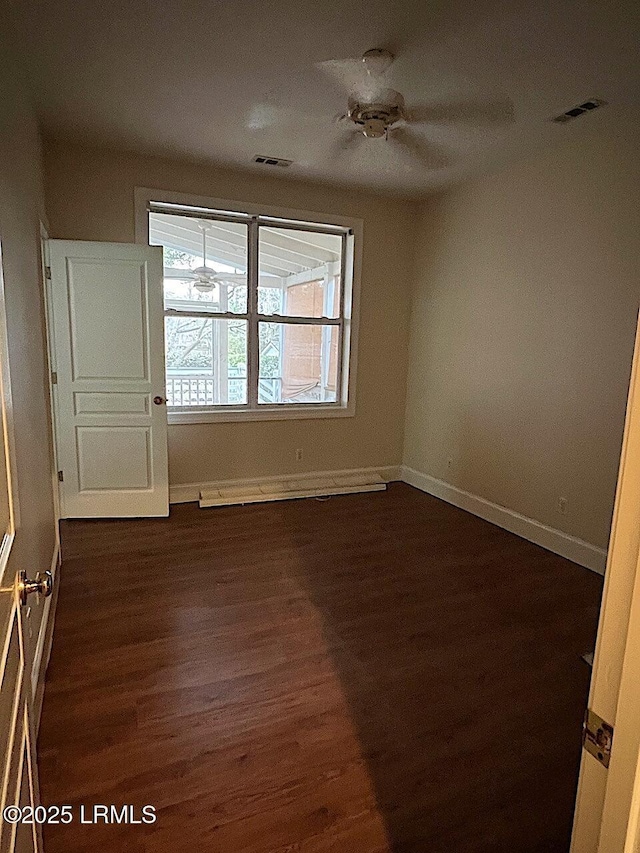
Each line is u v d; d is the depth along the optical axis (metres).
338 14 2.15
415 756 1.81
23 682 1.07
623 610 0.56
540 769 1.77
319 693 2.11
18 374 1.87
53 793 1.62
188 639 2.45
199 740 1.85
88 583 2.96
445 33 2.26
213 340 4.59
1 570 0.84
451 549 3.59
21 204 2.27
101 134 3.47
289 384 4.83
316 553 3.46
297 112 3.08
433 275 4.71
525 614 2.75
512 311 3.88
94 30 2.29
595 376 3.27
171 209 4.12
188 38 2.35
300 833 1.52
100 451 3.87
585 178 3.28
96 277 3.67
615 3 2.03
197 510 4.21
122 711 1.97
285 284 4.69
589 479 3.33
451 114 3.01
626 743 0.56
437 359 4.71
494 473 4.09
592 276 3.26
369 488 4.86
